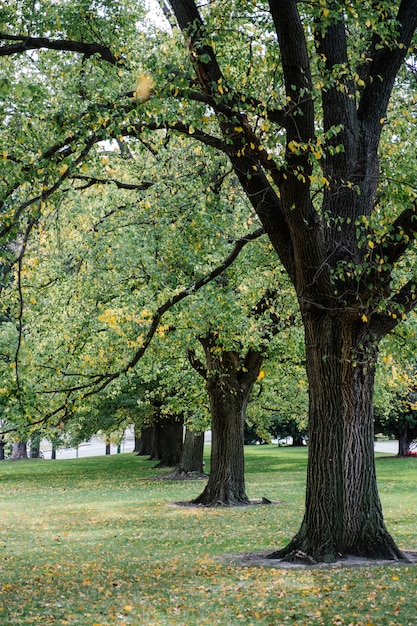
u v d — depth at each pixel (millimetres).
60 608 9312
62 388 15211
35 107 10852
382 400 32031
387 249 11148
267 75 12086
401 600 9086
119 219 16797
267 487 29078
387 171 11227
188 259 15922
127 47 12320
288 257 11898
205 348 22578
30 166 9719
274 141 9883
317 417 11984
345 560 11906
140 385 34781
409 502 22141
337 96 11891
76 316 18000
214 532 16797
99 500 25094
